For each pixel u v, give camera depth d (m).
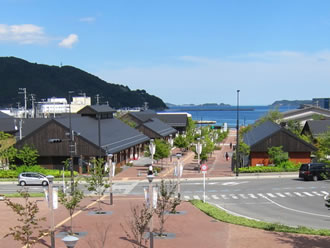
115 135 58.75
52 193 15.91
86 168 49.41
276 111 102.44
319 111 103.50
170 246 17.30
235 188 37.12
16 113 173.75
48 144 49.91
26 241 14.91
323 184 38.78
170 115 113.56
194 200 29.31
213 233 19.47
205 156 59.25
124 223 21.92
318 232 19.20
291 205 28.80
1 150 48.44
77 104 181.38
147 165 57.91
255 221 22.06
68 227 21.06
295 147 49.94
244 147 49.91
